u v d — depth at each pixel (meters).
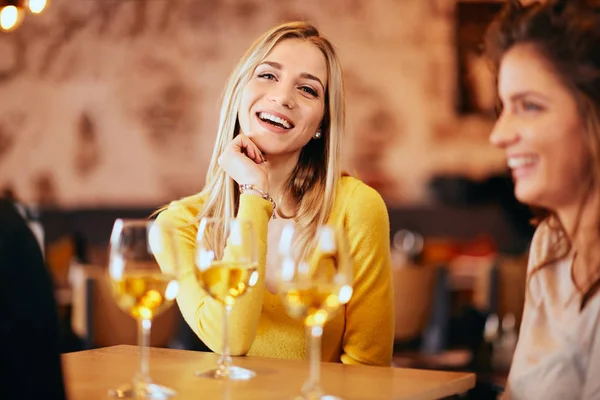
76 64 9.16
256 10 9.05
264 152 2.63
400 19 9.04
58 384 1.49
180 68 9.12
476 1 8.93
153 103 9.14
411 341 5.82
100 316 4.34
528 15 1.65
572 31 1.60
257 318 2.22
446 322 5.55
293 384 1.78
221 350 2.22
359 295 2.50
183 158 9.13
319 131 2.71
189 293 2.38
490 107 8.98
